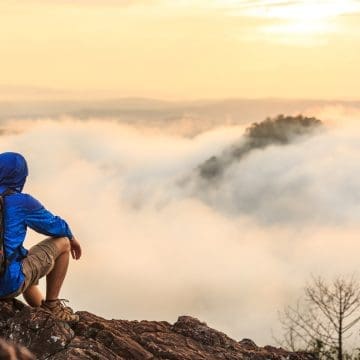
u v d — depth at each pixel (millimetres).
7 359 1814
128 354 4164
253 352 4688
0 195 3949
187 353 4418
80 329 4254
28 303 4301
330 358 6656
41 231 4051
